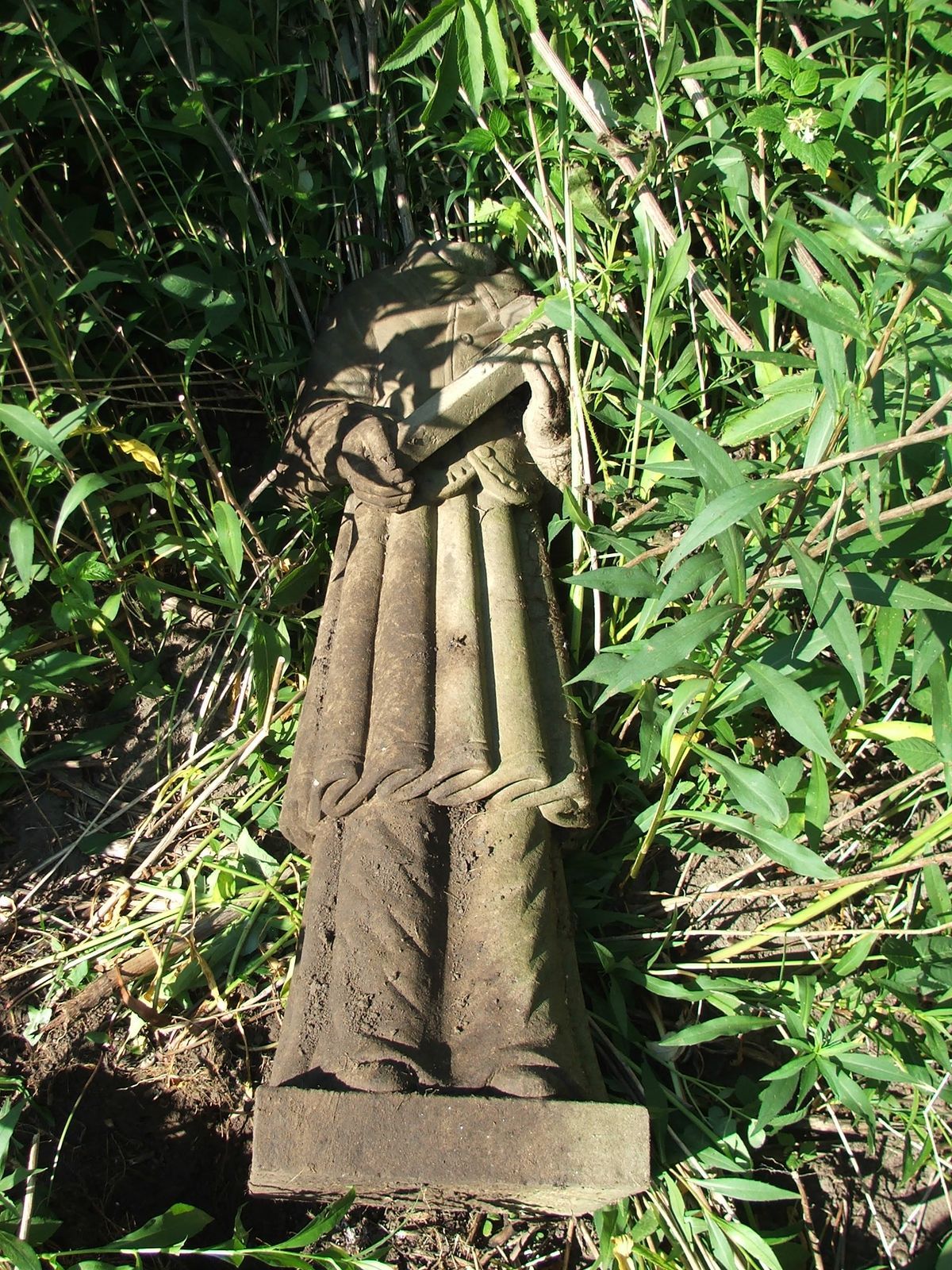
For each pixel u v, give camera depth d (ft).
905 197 3.90
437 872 3.04
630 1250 2.94
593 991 3.35
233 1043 3.42
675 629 2.66
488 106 3.89
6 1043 3.38
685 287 3.96
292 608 4.14
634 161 3.53
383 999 2.81
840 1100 2.97
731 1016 3.08
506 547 3.64
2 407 3.29
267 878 3.65
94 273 3.66
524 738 3.13
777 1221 3.18
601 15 3.85
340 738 3.20
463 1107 2.61
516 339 3.65
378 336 3.91
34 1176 2.95
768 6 4.01
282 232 4.32
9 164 4.04
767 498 2.46
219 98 4.34
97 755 3.94
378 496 3.62
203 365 4.42
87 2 3.97
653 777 3.48
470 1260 3.13
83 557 3.70
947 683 2.86
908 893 3.40
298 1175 2.56
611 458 4.09
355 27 4.45
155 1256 3.13
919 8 3.36
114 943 3.57
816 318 2.44
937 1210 3.16
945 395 2.48
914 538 2.91
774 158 3.76
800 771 3.07
